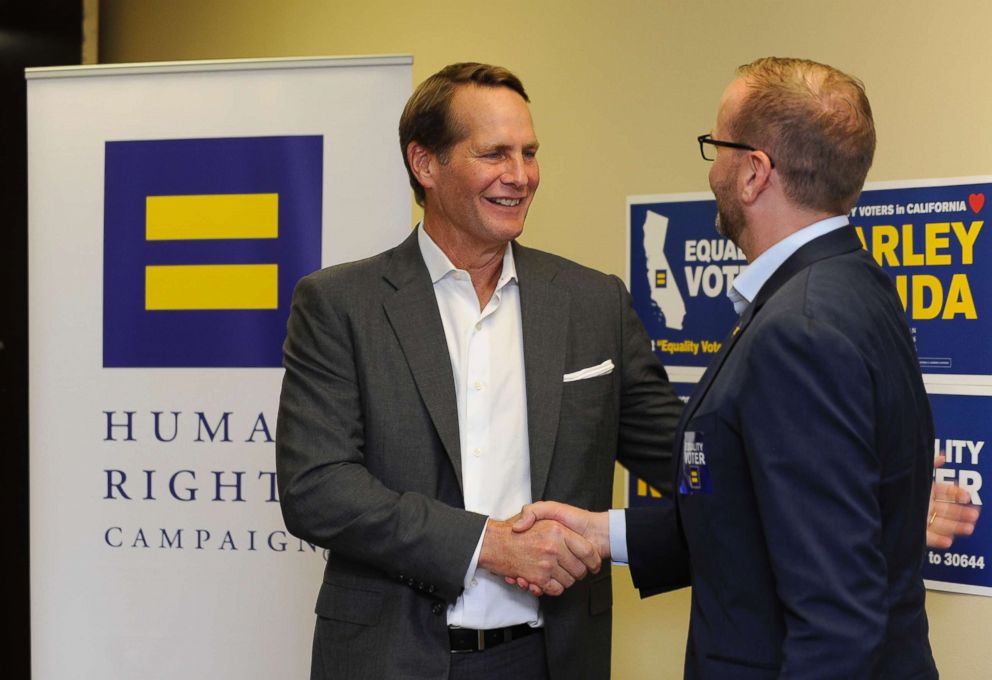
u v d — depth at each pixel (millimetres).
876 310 1415
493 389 1996
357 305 1996
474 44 3295
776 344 1334
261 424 2600
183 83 2627
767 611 1405
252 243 2602
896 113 2672
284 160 2588
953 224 2561
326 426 1936
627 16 3051
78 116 2670
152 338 2645
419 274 2029
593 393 2010
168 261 2635
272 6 3617
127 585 2658
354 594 1936
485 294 2066
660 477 2117
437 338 1973
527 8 3203
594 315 2076
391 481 1935
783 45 2830
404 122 2072
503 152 1959
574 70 3133
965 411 2547
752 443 1342
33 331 2697
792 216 1505
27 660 3719
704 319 2928
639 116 3037
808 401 1299
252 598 2609
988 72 2547
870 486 1288
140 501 2650
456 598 1867
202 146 2619
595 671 2016
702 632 1473
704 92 2941
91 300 2670
